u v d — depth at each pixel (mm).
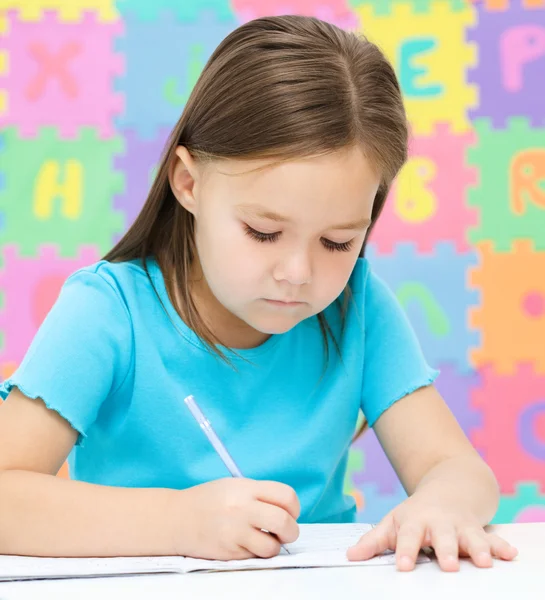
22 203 2176
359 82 950
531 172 2195
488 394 2160
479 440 2152
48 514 857
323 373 1159
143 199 2172
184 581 719
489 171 2195
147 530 838
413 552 784
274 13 2197
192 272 1114
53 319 1029
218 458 1089
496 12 2219
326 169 885
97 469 1103
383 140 945
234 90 944
